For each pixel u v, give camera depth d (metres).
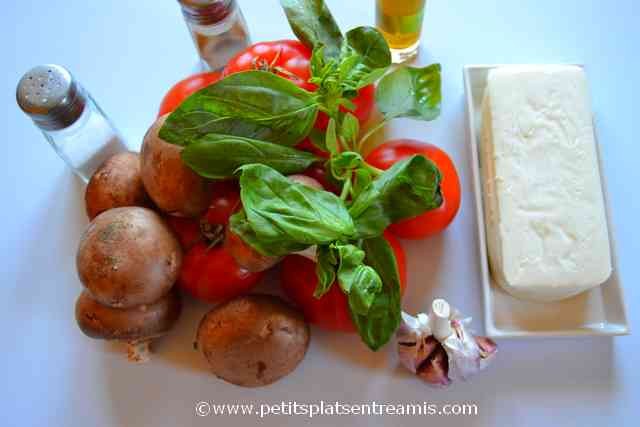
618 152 0.49
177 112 0.39
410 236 0.46
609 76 0.50
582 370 0.45
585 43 0.50
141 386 0.46
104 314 0.42
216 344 0.41
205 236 0.43
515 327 0.45
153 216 0.42
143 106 0.50
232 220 0.38
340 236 0.38
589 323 0.45
